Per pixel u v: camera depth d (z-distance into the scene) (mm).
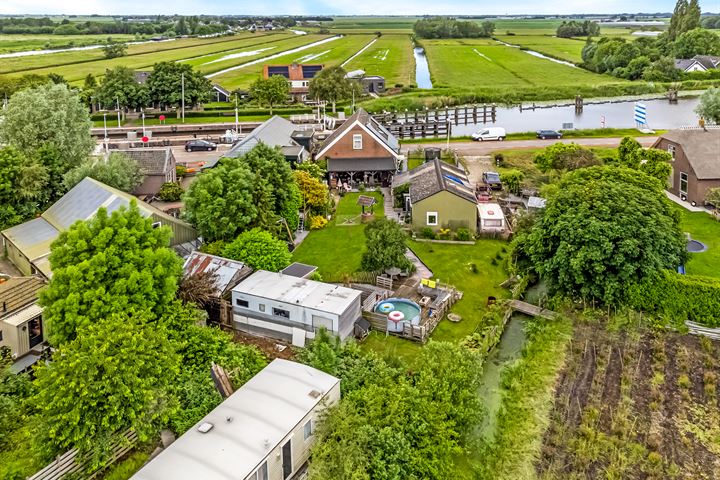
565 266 38344
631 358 34094
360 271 44562
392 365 31828
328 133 94000
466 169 75938
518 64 198875
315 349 31469
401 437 24188
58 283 30094
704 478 25750
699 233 52281
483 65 196500
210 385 29062
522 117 122062
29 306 35219
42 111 62781
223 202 44094
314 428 25375
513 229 53031
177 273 33594
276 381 27141
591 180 42906
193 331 31906
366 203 57500
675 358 34156
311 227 55562
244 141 69000
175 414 26422
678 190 62156
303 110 118750
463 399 27875
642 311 37156
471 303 41625
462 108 129250
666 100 137000
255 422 24234
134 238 31844
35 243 44500
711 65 158000
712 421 29281
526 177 71938
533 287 44656
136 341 25500
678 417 29594
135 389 24219
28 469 23953
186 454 22453
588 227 37719
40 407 24094
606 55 174250
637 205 39031
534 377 32562
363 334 36406
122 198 45562
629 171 44781
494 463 26469
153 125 107125
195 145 87750
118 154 61156
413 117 119000
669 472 25969
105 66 187875
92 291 29641
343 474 22594
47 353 34062
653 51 169875
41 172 54312
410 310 39656
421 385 27547
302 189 56719
